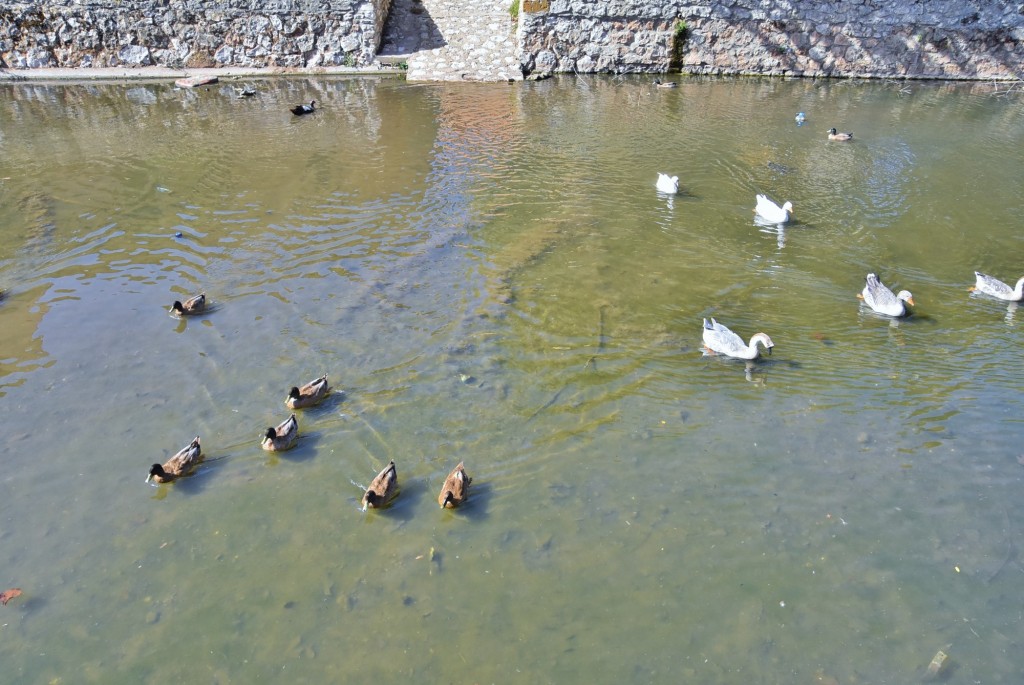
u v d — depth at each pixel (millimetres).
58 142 16875
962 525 7840
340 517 7898
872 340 10430
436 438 8758
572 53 23266
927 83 23172
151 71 22062
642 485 8234
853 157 16609
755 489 8195
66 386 9367
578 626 6996
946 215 14039
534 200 14242
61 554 7527
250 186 14672
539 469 8406
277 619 7027
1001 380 9680
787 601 7191
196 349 9984
